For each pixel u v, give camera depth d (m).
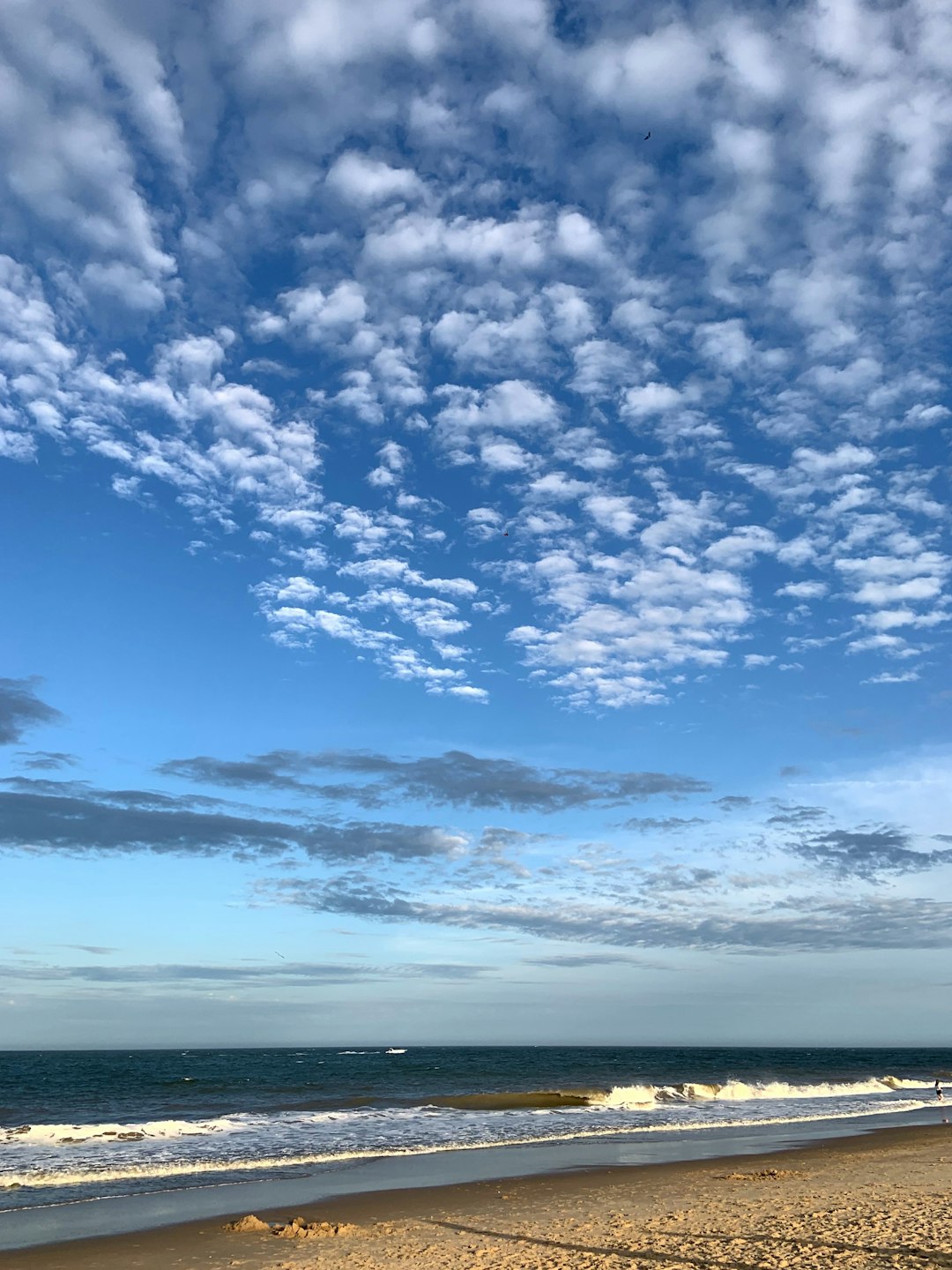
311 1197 18.39
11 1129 29.64
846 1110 41.91
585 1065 93.25
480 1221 15.92
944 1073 96.81
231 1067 94.69
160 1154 24.48
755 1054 186.25
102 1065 111.31
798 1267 11.87
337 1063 107.81
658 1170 22.31
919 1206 16.78
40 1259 13.11
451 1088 54.16
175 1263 12.84
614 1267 12.16
